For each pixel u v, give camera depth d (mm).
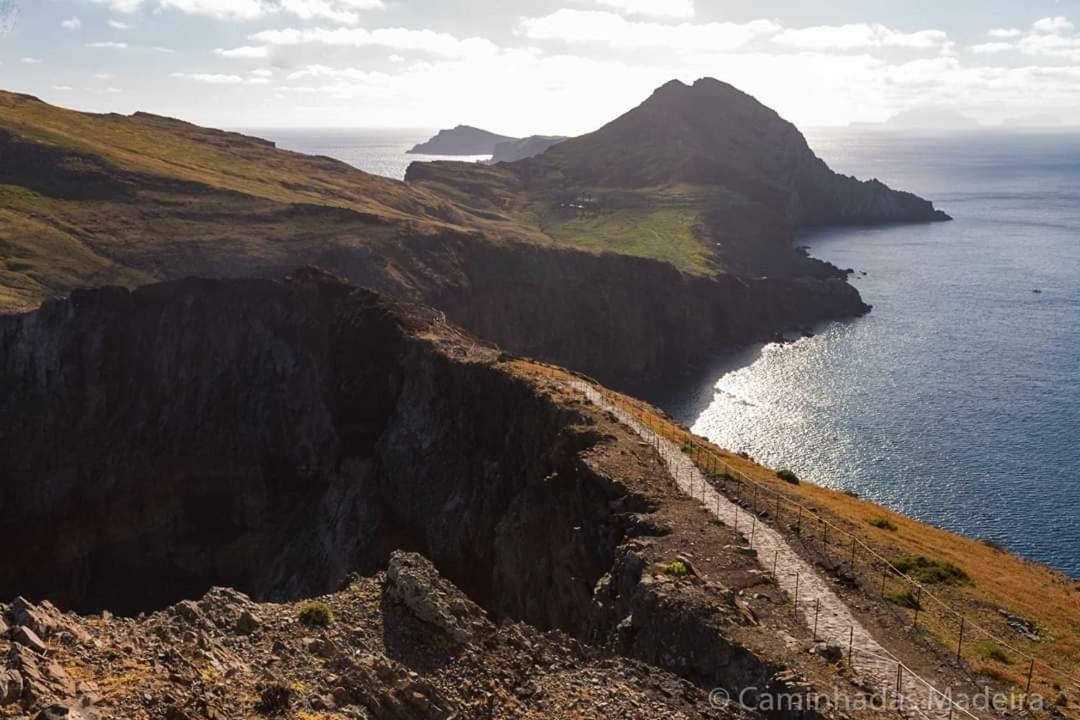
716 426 134625
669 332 186250
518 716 26109
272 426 106375
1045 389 145875
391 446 89250
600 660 32094
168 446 108062
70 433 106188
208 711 21344
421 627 33812
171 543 106188
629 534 44531
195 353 110188
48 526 103500
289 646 29078
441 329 103062
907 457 116500
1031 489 105000
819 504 53625
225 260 157125
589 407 67375
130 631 27078
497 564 60844
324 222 176375
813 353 179250
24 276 141875
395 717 24781
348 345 102125
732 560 39812
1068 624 38719
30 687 19844
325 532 92312
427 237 172250
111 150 197125
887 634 33312
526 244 182000
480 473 76562
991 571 46875
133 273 151000
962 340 182125
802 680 28328
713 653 31531
